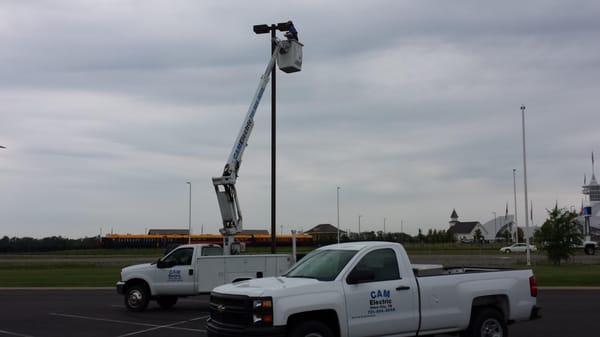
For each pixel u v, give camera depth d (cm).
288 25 2155
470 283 1038
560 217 4631
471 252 7369
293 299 875
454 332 1046
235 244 1945
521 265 4375
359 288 927
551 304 1838
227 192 1988
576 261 5131
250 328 860
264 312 859
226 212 1977
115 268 4503
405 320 956
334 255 991
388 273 972
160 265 1758
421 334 979
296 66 2178
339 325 901
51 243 10131
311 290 895
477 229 16512
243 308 877
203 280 1711
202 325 1476
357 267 945
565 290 2377
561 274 3080
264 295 866
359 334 915
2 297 2267
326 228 13075
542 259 5350
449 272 1081
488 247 9675
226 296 915
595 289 2402
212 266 1717
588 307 1755
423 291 983
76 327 1451
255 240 8144
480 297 1055
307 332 875
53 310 1812
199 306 1933
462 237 16488
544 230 4669
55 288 2700
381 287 946
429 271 1066
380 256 977
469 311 1023
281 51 2180
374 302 933
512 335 1258
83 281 3047
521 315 1088
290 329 884
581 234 4641
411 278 984
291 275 997
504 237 14950
